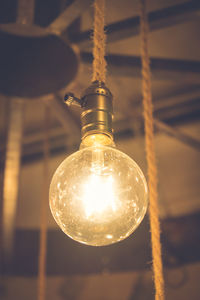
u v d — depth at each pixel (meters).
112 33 3.03
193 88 4.84
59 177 1.21
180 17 3.05
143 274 6.32
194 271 6.00
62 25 2.79
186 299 5.91
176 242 6.34
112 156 1.20
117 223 1.18
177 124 5.21
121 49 4.15
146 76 1.66
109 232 1.18
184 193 6.28
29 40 2.77
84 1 2.64
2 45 2.76
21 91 3.00
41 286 3.55
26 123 5.21
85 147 1.23
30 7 2.71
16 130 4.23
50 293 6.47
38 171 5.94
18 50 2.79
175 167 5.94
